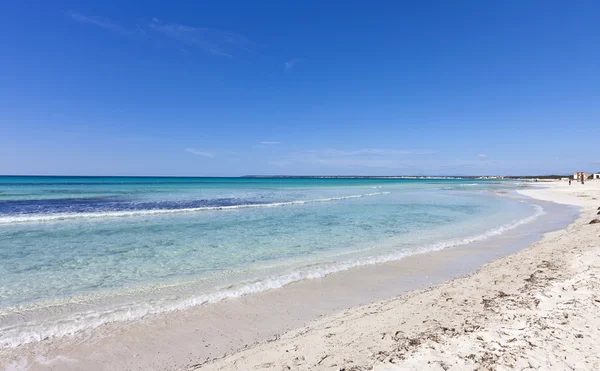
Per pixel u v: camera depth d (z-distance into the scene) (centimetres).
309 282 811
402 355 391
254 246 1205
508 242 1269
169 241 1280
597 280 618
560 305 518
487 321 487
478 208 2539
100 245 1203
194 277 848
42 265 946
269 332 557
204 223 1708
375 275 868
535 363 361
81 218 1808
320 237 1373
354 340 462
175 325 580
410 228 1603
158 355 487
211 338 537
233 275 865
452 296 642
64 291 743
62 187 5069
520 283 684
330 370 375
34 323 583
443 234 1449
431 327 485
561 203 2900
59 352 493
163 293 732
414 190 5619
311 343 468
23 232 1405
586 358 366
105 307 655
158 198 3288
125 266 944
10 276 844
